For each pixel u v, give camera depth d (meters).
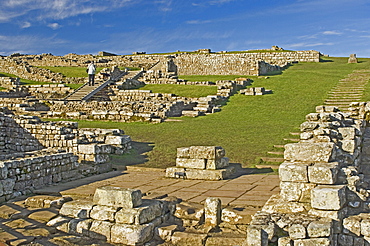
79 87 38.75
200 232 8.66
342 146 10.35
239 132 20.20
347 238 7.84
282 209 8.34
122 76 45.94
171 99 33.34
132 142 19.45
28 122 19.34
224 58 51.28
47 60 63.84
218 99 30.84
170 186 12.06
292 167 8.44
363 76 37.25
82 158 15.70
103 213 8.96
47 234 8.89
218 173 12.80
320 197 7.88
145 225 8.56
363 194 8.35
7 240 8.45
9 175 11.44
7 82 42.56
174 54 62.41
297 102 28.50
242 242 7.94
